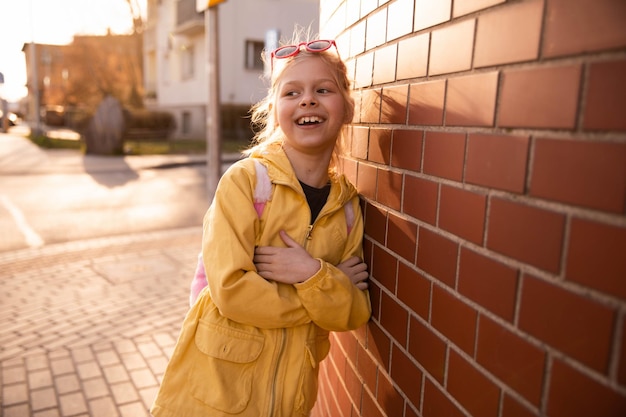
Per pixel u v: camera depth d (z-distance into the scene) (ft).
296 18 69.41
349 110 5.58
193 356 5.14
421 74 4.52
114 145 53.78
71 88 101.76
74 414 8.92
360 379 6.27
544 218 3.07
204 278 5.83
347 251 5.84
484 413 3.69
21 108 153.69
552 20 2.97
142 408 9.14
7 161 47.06
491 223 3.57
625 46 2.54
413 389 4.79
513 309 3.36
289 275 4.92
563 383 2.95
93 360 10.84
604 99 2.65
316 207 5.53
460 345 3.99
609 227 2.64
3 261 18.01
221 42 65.10
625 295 2.56
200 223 24.86
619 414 2.61
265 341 5.10
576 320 2.85
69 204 28.43
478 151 3.69
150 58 92.48
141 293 14.96
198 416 4.95
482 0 3.62
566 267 2.92
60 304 14.06
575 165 2.84
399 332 5.07
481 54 3.63
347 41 6.74
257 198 5.08
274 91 5.63
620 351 2.60
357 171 6.30
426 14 4.41
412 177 4.73
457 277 4.01
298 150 5.43
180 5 70.44
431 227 4.39
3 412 8.93
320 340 5.61
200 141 68.23
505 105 3.39
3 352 11.20
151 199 30.45
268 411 5.02
